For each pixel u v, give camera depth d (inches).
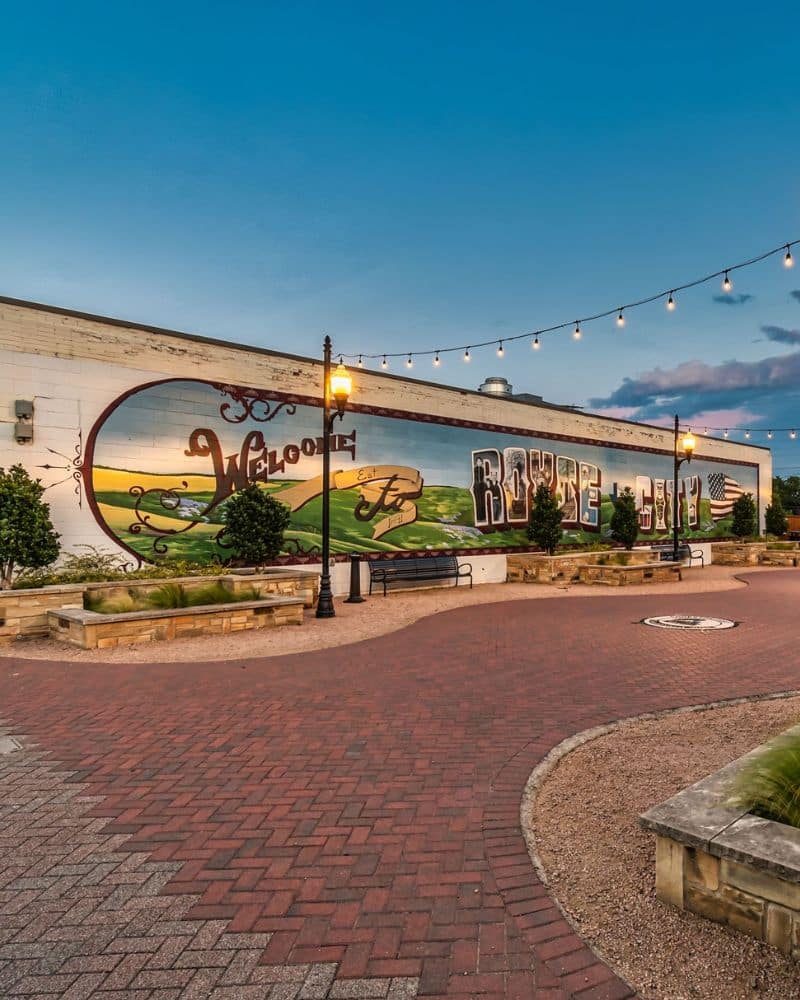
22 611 360.5
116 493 458.0
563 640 365.7
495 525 728.3
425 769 175.6
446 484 679.1
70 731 207.5
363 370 611.5
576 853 130.6
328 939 103.9
